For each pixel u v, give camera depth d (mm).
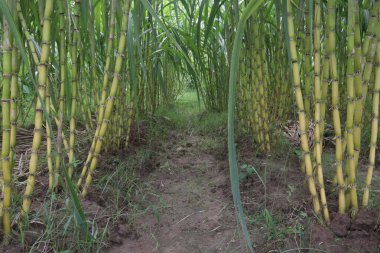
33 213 1269
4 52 1014
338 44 2217
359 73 1106
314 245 1110
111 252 1159
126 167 1822
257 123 2047
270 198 1448
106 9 1494
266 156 1969
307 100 1440
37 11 1344
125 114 2129
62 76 1255
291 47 1125
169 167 1955
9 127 1051
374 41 1100
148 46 2475
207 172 1897
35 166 1125
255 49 1879
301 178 1645
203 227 1330
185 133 2744
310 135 2096
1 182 1234
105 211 1369
